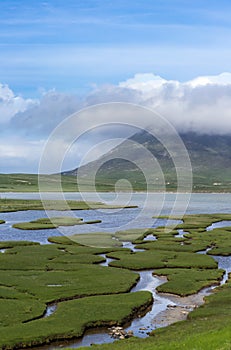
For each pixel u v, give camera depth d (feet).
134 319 157.79
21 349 131.64
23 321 151.33
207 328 135.54
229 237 342.64
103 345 125.18
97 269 230.68
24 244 308.40
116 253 275.18
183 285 199.21
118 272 224.12
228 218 490.49
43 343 135.64
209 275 219.20
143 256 266.16
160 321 155.43
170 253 276.41
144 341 127.65
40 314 158.61
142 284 206.39
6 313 158.30
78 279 208.33
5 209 573.33
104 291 188.65
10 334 138.92
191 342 106.73
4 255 266.98
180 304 175.52
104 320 152.87
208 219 475.31
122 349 114.73
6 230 387.55
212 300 176.55
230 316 152.35
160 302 178.29
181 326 143.95
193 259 257.96
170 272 225.76
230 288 195.52
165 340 123.24
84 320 151.94
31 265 239.91
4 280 204.54
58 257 262.47
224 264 251.19
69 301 174.09
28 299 175.94
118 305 168.66
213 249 288.71
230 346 98.99
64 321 150.92
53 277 211.82
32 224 415.44
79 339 139.74
